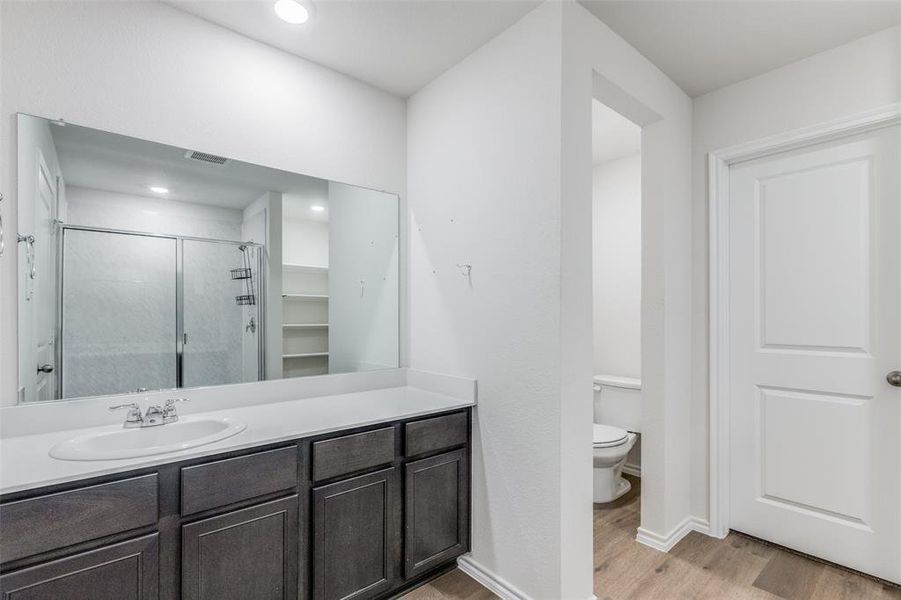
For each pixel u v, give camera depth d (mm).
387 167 2404
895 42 1829
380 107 2381
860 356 1942
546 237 1670
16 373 1429
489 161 1936
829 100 1993
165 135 1726
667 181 2207
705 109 2395
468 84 2061
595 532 2344
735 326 2322
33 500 1051
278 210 2025
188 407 1764
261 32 1901
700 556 2090
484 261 1950
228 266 1892
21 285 1446
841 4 1691
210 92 1832
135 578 1186
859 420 1939
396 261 2426
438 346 2217
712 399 2312
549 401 1648
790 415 2135
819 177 2062
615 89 1910
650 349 2223
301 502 1504
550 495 1634
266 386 1978
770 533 2191
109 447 1425
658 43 1957
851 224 1970
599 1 1689
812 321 2072
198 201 1815
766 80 2184
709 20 1797
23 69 1451
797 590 1823
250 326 1946
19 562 1035
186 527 1265
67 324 1529
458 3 1702
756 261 2256
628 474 3271
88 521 1115
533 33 1735
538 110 1706
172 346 1748
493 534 1861
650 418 2215
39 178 1481
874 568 1888
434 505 1854
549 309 1654
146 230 1694
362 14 1772
